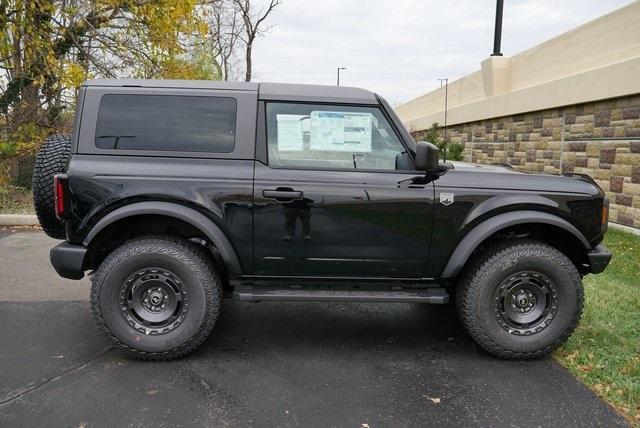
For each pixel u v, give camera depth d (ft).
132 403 10.23
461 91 54.75
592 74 28.53
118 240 12.81
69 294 16.85
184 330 11.95
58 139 13.52
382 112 12.44
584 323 14.40
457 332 14.44
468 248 12.17
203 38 41.98
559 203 12.33
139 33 38.04
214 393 10.69
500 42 43.78
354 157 12.37
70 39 35.86
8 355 12.29
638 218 25.59
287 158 12.24
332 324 14.93
